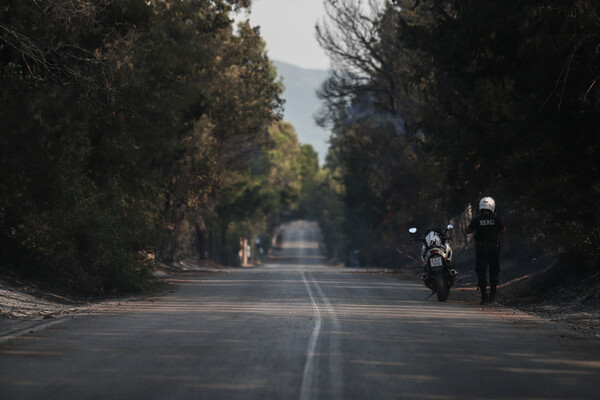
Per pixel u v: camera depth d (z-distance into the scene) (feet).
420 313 146.61
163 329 118.93
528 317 140.77
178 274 349.41
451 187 243.19
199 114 321.11
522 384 77.51
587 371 84.94
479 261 171.01
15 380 77.92
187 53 273.33
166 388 74.18
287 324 125.49
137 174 238.07
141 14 227.81
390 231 493.36
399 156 468.75
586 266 175.42
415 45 206.18
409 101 392.47
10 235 183.52
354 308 155.84
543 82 166.50
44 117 188.96
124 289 210.79
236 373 81.76
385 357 92.73
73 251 190.90
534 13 156.25
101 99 213.66
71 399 69.46
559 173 173.99
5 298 153.07
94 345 101.60
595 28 150.61
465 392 73.61
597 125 163.63
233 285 240.73
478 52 184.55
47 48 189.26
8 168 180.14
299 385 75.77
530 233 223.30
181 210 467.11
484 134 197.67
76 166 200.44
